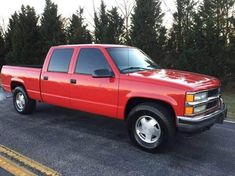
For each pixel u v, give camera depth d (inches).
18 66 302.8
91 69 227.3
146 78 196.4
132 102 208.2
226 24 524.1
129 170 172.1
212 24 484.4
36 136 232.5
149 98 192.7
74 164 179.8
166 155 194.4
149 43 567.8
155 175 166.2
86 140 223.1
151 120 195.3
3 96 418.6
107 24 674.8
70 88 240.4
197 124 178.9
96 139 225.5
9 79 312.5
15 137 229.9
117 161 184.4
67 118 288.2
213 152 200.4
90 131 245.8
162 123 188.2
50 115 300.4
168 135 188.7
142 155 194.2
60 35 772.6
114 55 220.7
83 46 238.2
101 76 207.0
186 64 503.2
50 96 262.4
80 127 257.4
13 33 813.2
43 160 185.5
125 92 202.8
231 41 503.2
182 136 232.2
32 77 279.3
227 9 533.6
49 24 765.3
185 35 525.0
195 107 181.2
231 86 534.0
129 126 206.2
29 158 188.5
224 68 497.4
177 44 553.3
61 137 230.1
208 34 482.9
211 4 525.0
